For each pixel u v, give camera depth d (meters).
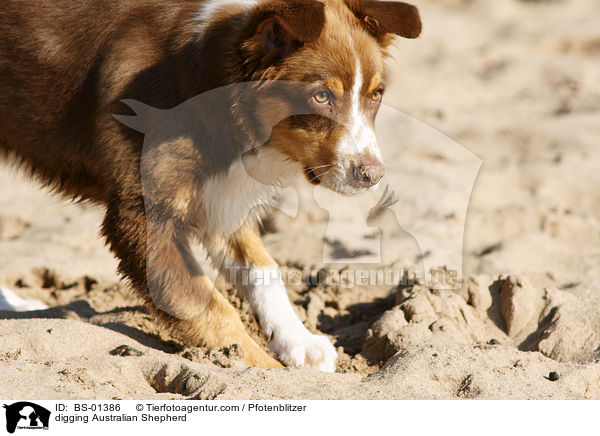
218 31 7.75
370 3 8.23
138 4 8.18
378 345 8.45
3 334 7.74
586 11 36.12
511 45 29.73
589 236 13.23
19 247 12.75
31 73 8.35
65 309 9.47
